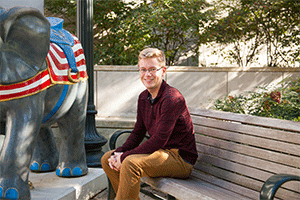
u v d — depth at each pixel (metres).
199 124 3.02
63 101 2.92
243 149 2.56
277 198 2.28
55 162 3.65
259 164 2.42
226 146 2.70
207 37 6.34
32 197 2.80
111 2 6.05
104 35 6.61
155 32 6.14
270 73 6.20
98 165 4.13
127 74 5.28
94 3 6.08
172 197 2.55
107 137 4.89
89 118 4.24
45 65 2.62
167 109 2.51
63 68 2.83
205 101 5.70
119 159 2.56
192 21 6.08
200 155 2.94
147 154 2.54
